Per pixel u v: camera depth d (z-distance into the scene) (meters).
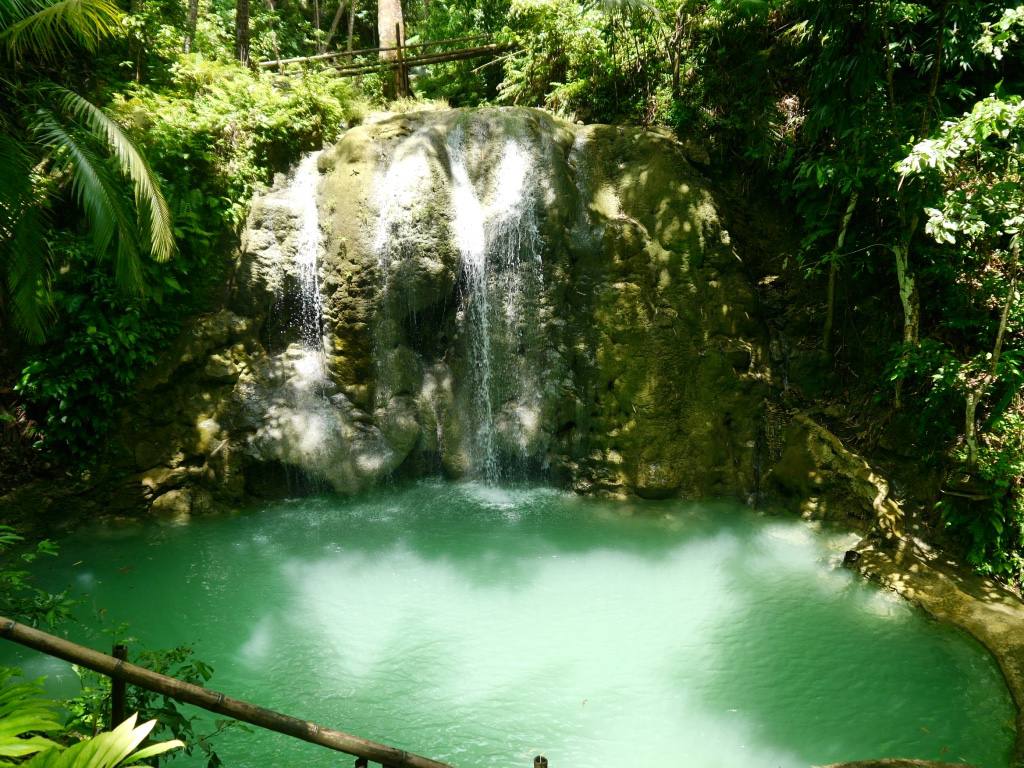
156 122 9.45
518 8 12.57
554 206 9.66
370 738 5.20
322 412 9.66
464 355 9.94
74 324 8.76
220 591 7.29
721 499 8.97
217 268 9.60
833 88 7.75
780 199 9.73
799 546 7.93
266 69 13.90
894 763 4.33
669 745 5.13
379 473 9.52
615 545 8.14
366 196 9.64
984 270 7.75
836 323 9.24
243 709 2.60
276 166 10.20
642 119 10.99
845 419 8.73
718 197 9.91
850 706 5.53
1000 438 7.18
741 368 9.26
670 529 8.48
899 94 8.06
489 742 5.16
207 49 14.39
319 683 5.84
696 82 10.53
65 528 8.49
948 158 6.26
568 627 6.61
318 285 9.77
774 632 6.48
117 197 7.24
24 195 6.84
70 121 7.99
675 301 9.35
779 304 9.65
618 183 9.95
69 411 8.73
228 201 9.62
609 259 9.59
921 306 8.33
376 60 15.16
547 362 9.68
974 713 5.39
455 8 17.23
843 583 7.21
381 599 7.14
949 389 7.41
